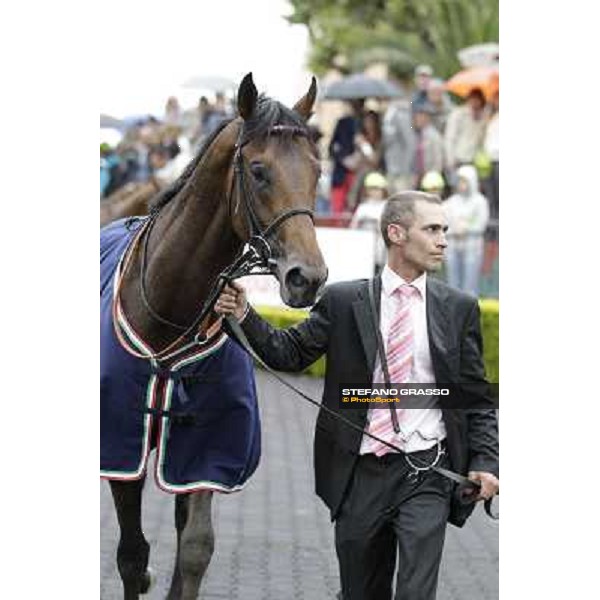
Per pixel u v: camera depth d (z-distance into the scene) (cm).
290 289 597
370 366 585
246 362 665
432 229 581
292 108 654
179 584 710
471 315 589
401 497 579
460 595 795
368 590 594
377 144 1745
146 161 1816
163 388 653
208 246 648
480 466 579
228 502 1027
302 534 934
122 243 708
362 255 1605
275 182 609
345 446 585
